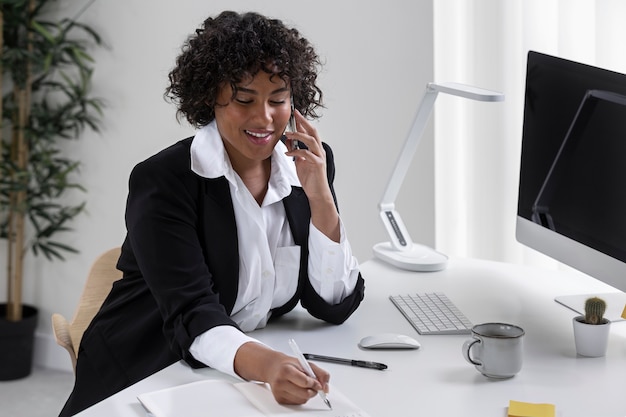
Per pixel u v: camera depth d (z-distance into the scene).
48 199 4.07
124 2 3.75
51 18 3.89
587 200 2.02
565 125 2.10
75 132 3.95
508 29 3.11
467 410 1.56
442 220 3.36
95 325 1.96
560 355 1.84
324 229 1.96
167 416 1.49
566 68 2.09
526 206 2.29
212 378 1.70
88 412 1.54
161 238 1.79
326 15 3.38
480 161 3.21
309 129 1.94
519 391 1.64
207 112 1.88
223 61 1.71
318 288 1.98
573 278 2.43
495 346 1.68
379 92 3.35
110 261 2.36
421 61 3.26
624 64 2.95
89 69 3.86
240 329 1.84
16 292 4.03
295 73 1.76
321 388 1.54
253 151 1.78
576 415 1.54
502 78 3.13
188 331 1.73
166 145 3.79
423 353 1.84
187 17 3.65
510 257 3.23
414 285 2.35
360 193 3.44
